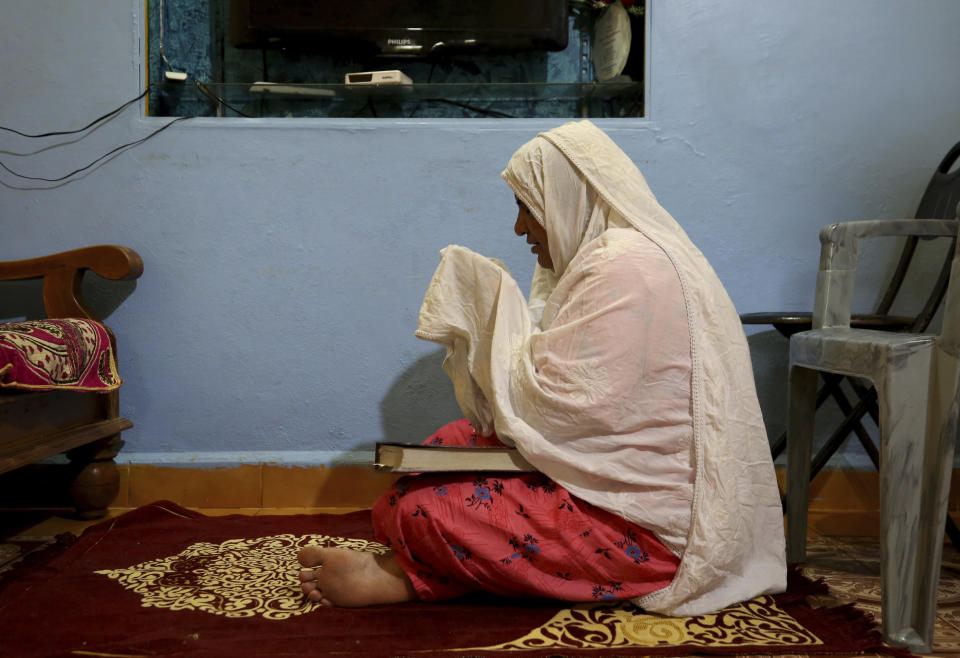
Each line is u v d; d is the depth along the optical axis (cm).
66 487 208
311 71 253
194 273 222
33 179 221
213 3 250
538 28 237
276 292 222
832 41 223
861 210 224
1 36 220
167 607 139
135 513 201
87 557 169
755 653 123
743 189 224
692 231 224
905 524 127
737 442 138
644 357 133
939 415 125
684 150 223
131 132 220
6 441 166
